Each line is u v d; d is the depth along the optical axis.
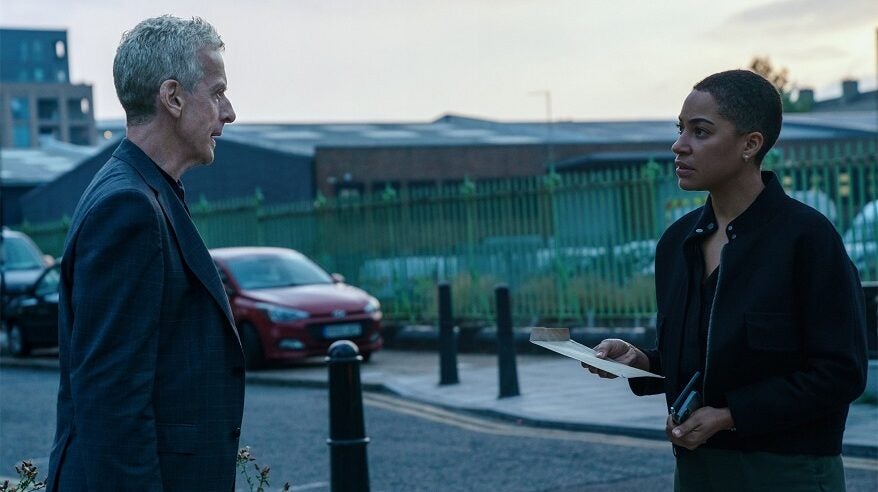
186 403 3.10
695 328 3.17
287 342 15.86
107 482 2.95
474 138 45.69
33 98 146.00
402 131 48.47
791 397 2.99
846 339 3.01
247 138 43.50
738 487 3.10
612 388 12.36
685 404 3.03
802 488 3.05
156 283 3.03
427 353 18.06
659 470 8.23
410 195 19.64
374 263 20.39
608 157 34.31
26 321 20.17
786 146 39.84
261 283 16.86
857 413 9.77
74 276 3.06
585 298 16.67
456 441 9.87
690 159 3.12
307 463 9.18
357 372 6.57
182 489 3.08
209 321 3.17
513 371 12.05
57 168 57.00
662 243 3.36
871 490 7.25
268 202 40.28
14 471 9.27
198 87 3.22
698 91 3.13
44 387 15.55
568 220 16.97
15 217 52.12
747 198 3.14
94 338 2.98
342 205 21.17
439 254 19.11
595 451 9.05
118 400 2.96
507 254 17.91
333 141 43.22
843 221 13.86
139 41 3.21
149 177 3.15
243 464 4.45
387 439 10.13
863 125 43.09
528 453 9.12
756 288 3.05
